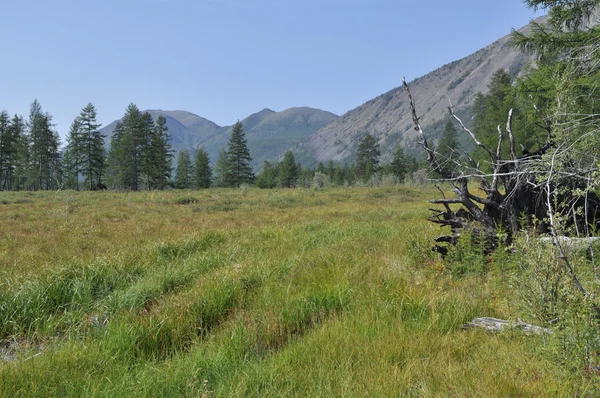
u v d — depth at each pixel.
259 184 81.81
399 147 83.62
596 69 8.06
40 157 70.06
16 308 4.93
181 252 8.30
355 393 2.64
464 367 2.87
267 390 2.72
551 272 3.11
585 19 11.62
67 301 5.48
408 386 2.67
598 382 2.46
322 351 3.32
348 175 101.25
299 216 15.92
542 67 12.48
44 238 10.66
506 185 6.22
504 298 4.26
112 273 6.35
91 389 2.91
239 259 7.23
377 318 3.94
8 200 24.33
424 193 30.14
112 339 3.84
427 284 5.04
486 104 41.28
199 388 2.83
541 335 3.14
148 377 3.05
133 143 64.94
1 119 63.75
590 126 5.48
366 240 8.89
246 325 4.04
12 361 3.46
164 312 4.55
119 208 19.86
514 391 2.54
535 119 12.59
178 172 91.31
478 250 5.71
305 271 6.20
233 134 81.19
